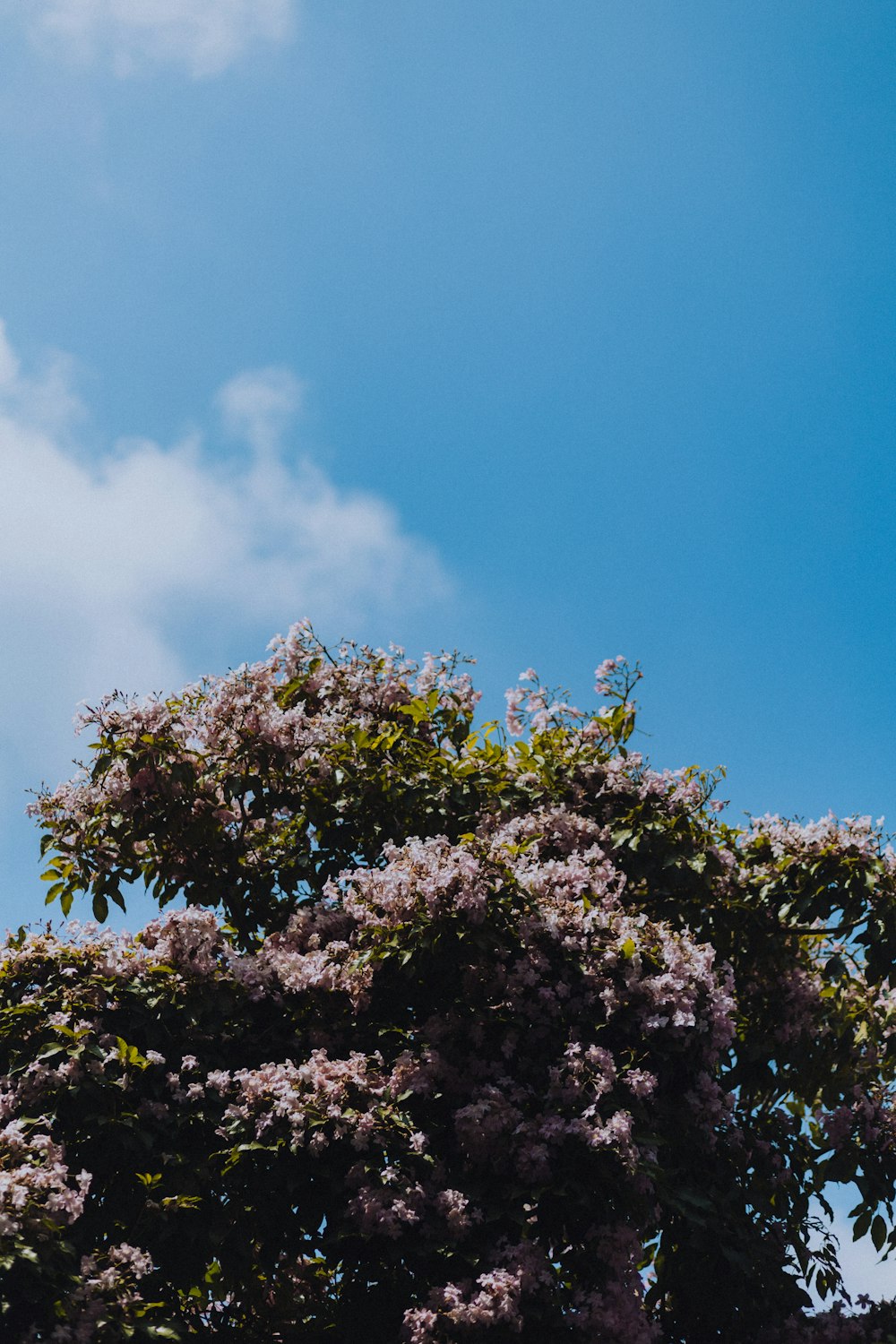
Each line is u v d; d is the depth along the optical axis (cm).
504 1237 581
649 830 767
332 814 783
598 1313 581
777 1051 820
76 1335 474
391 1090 604
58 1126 574
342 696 841
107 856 765
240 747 752
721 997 638
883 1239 775
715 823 809
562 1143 593
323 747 777
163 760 721
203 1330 624
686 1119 672
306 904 773
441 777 780
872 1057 831
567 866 695
